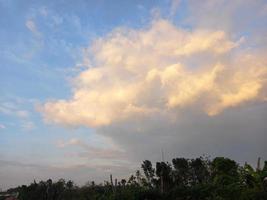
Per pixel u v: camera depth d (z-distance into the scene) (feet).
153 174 240.94
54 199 306.76
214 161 189.88
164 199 173.37
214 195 156.87
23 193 324.60
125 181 215.31
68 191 306.76
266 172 162.91
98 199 206.08
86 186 303.48
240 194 153.28
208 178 228.84
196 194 166.50
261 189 153.17
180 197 168.66
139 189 185.06
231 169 181.68
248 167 169.89
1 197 376.89
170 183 235.81
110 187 244.01
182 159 259.39
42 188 317.01
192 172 252.42
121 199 181.57
